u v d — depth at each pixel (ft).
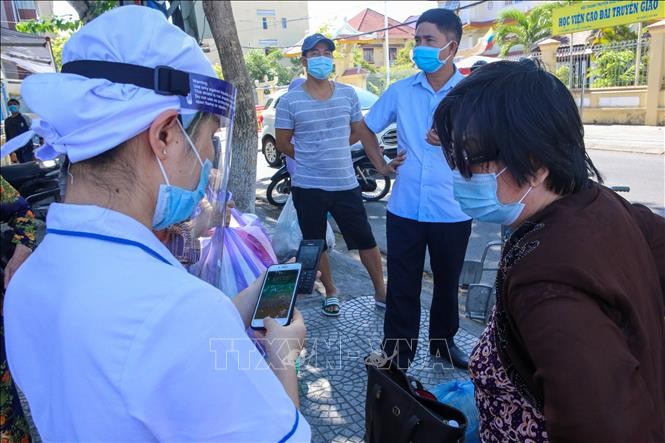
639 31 45.42
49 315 2.50
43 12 58.13
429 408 5.49
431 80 8.90
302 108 11.39
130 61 2.56
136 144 2.66
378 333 11.19
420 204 8.87
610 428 2.54
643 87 44.14
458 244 9.07
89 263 2.46
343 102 11.53
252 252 7.02
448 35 8.42
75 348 2.31
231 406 2.41
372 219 21.97
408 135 8.93
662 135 37.93
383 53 108.68
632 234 3.20
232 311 2.57
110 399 2.24
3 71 31.76
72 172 2.72
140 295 2.33
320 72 11.10
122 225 2.58
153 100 2.59
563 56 50.85
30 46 33.06
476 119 3.20
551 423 2.71
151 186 2.74
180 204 2.88
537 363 2.77
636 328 2.86
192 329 2.35
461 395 5.89
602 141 37.55
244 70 13.50
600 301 2.81
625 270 2.97
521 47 66.59
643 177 25.36
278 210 23.88
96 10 10.32
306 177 11.71
